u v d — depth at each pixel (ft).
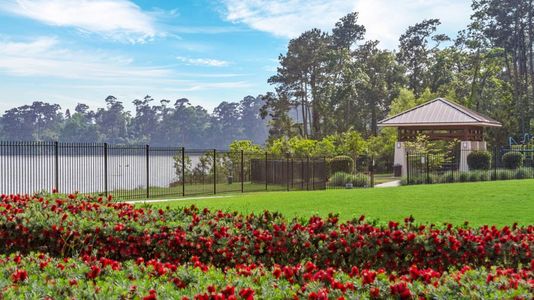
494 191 49.47
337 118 215.72
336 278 14.94
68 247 24.39
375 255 21.03
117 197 66.18
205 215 26.66
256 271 15.74
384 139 158.81
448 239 20.70
